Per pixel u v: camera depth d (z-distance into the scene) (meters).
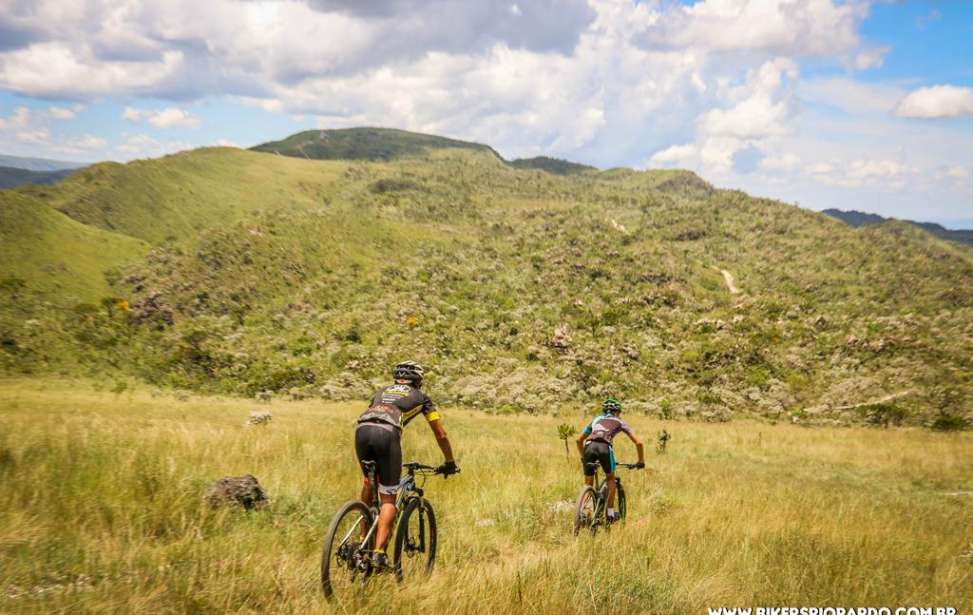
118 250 187.38
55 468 6.95
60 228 182.38
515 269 192.50
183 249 188.50
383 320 144.38
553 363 112.81
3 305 127.50
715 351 110.00
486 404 77.44
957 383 86.56
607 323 140.12
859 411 74.00
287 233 198.12
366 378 103.19
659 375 103.88
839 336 123.75
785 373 103.00
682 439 31.52
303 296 166.25
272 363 112.38
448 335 131.00
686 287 180.00
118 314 142.38
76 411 39.91
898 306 185.38
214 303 158.75
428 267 190.25
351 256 198.00
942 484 19.00
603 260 194.12
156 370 106.88
